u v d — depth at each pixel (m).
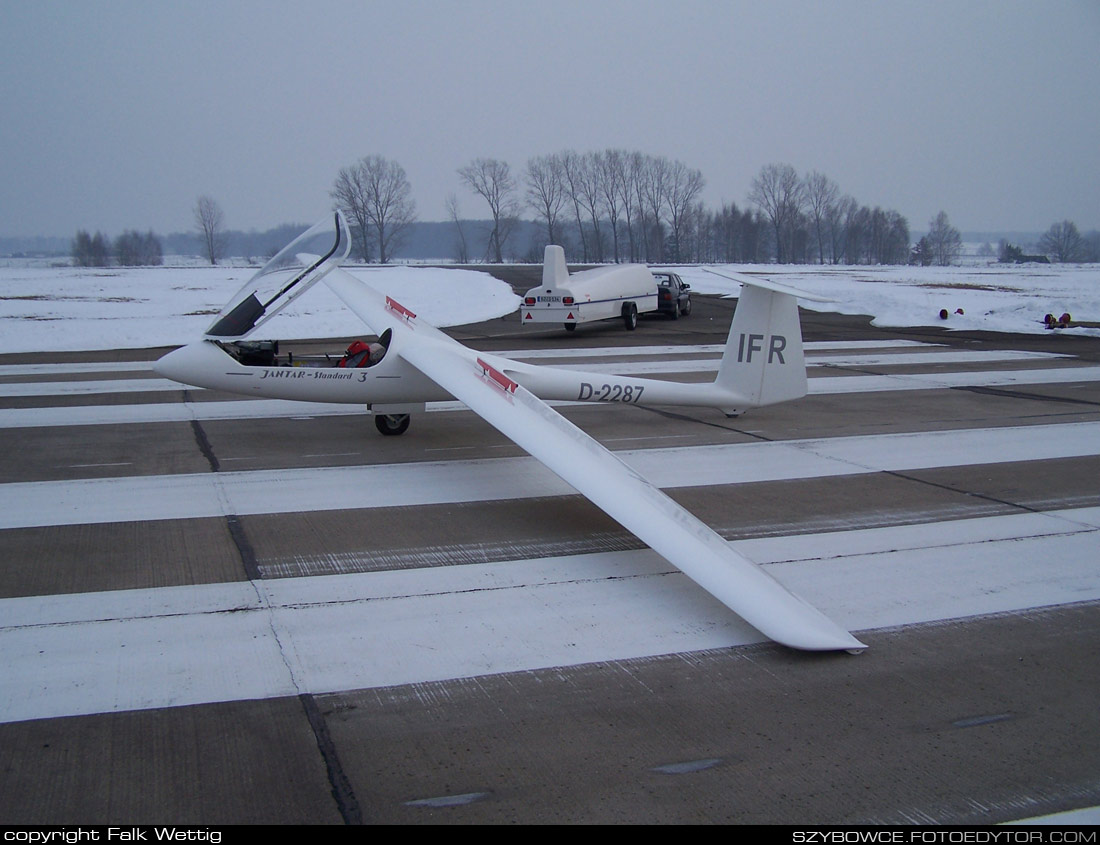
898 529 7.65
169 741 4.23
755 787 3.96
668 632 5.58
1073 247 143.38
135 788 3.86
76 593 5.96
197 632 5.41
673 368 16.66
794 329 11.34
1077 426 12.04
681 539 5.84
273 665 5.02
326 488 8.69
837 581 6.45
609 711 4.62
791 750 4.27
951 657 5.31
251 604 5.84
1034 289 43.44
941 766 4.16
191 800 3.79
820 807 3.82
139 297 34.50
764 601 5.36
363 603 5.90
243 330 10.34
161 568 6.45
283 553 6.82
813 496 8.63
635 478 6.64
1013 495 8.73
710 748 4.29
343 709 4.57
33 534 7.16
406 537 7.25
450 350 10.30
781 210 124.06
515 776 4.02
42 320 24.70
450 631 5.51
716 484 9.03
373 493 8.55
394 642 5.34
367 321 11.58
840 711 4.66
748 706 4.70
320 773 4.00
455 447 10.57
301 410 12.79
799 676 5.04
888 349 20.44
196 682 4.80
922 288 42.88
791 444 10.89
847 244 132.00
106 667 4.94
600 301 22.78
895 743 4.35
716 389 11.19
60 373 15.98
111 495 8.32
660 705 4.69
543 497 8.52
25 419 11.89
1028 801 3.89
